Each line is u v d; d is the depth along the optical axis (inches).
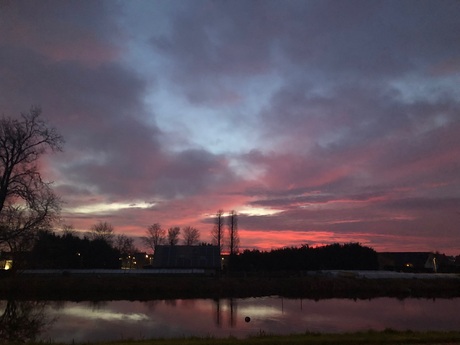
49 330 972.6
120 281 1827.0
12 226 1333.7
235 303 1489.9
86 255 2669.8
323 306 1432.1
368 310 1350.9
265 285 1898.4
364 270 2657.5
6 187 1304.1
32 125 1365.7
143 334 914.1
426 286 2001.7
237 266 2824.8
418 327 1026.1
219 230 3410.4
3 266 2175.2
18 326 1013.8
